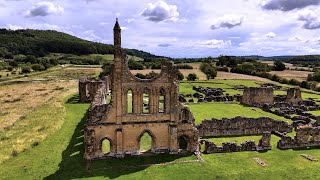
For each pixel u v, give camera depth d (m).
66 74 185.88
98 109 45.31
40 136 55.59
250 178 39.78
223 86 135.12
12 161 44.97
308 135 52.66
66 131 59.25
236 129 60.22
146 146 50.22
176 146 46.06
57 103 88.88
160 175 39.69
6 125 66.31
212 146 48.44
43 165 43.03
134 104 44.50
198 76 170.38
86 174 39.84
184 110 46.56
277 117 76.88
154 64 188.88
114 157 44.53
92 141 43.53
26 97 104.56
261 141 51.22
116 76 43.00
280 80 157.12
